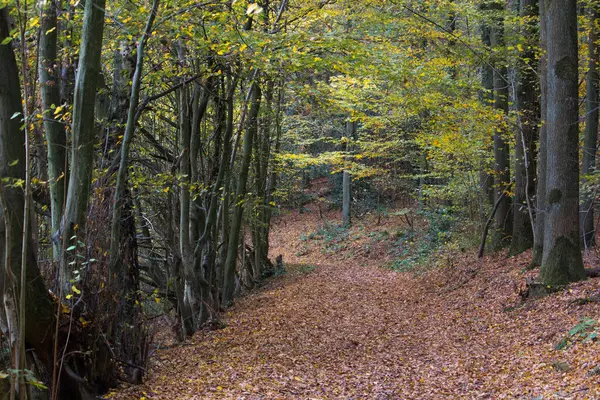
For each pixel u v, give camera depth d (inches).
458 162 663.1
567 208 378.0
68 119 254.5
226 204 569.3
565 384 226.8
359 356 343.0
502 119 501.0
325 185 1509.6
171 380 282.2
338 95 463.2
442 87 429.7
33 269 184.7
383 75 391.5
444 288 556.4
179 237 492.4
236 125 580.1
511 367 277.6
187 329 444.8
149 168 419.8
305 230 1261.1
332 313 497.7
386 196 1266.0
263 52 310.2
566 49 368.5
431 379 281.6
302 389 268.4
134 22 292.5
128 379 264.1
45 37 251.0
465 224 723.4
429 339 375.9
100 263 231.8
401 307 518.9
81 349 220.1
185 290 459.8
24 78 127.6
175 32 306.3
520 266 491.8
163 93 361.4
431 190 730.8
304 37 324.2
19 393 137.1
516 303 396.8
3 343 166.4
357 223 1163.9
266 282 750.5
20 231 175.6
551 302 361.4
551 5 371.2
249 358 338.0
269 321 464.8
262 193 696.4
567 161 376.8
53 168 247.3
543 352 286.2
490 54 476.7
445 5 482.3
